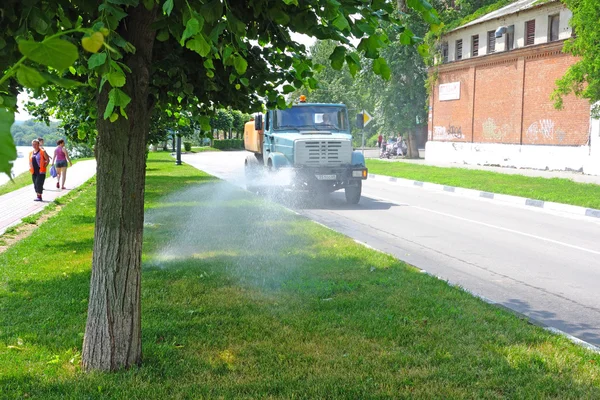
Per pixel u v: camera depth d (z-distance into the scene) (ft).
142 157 15.23
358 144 245.04
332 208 55.62
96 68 9.93
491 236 40.50
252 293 22.98
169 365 15.85
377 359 16.37
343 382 14.76
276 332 18.52
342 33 11.58
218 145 254.47
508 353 16.76
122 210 15.17
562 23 93.50
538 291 26.03
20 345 17.25
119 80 9.71
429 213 52.34
